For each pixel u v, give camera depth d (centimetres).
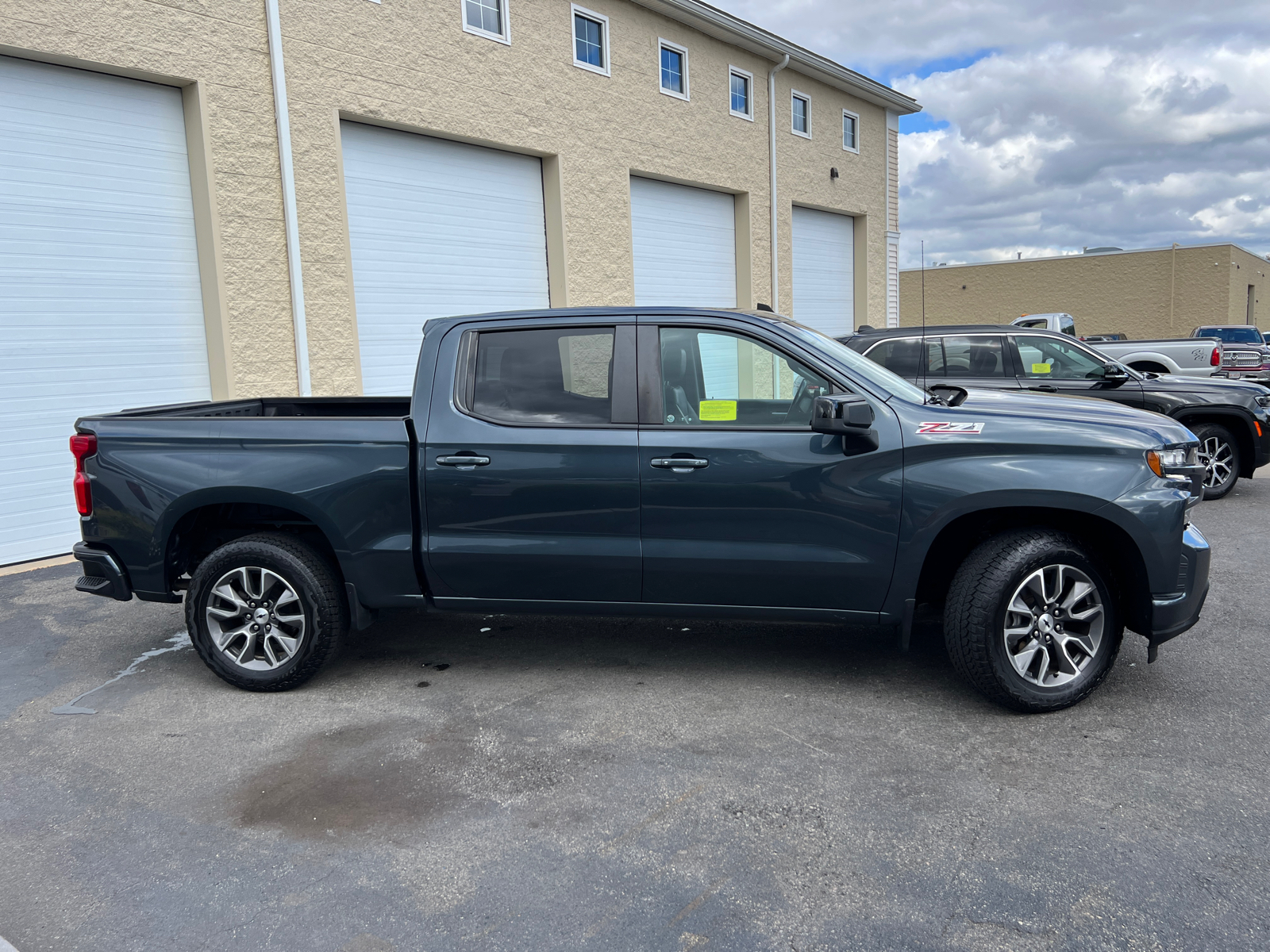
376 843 289
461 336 418
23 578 684
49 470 770
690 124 1459
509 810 308
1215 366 1468
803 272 1809
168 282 845
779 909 249
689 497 387
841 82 1783
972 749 344
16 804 321
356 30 971
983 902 249
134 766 349
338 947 238
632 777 329
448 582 413
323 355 960
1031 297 4291
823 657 454
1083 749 342
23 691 435
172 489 414
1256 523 746
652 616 409
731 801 310
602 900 256
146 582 427
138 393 827
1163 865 264
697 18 1406
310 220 939
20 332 745
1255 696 390
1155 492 357
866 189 1947
